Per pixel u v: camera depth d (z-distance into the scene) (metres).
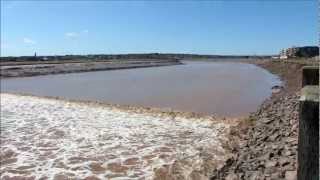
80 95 30.78
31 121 17.02
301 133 3.09
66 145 12.84
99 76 56.81
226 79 48.53
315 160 3.05
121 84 41.34
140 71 73.69
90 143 13.06
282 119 14.05
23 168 10.55
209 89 34.25
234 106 23.12
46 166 10.68
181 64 130.00
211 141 12.90
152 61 141.12
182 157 11.13
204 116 17.81
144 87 37.16
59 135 14.27
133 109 20.20
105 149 12.27
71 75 59.31
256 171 8.24
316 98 3.02
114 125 15.98
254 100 25.97
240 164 9.02
